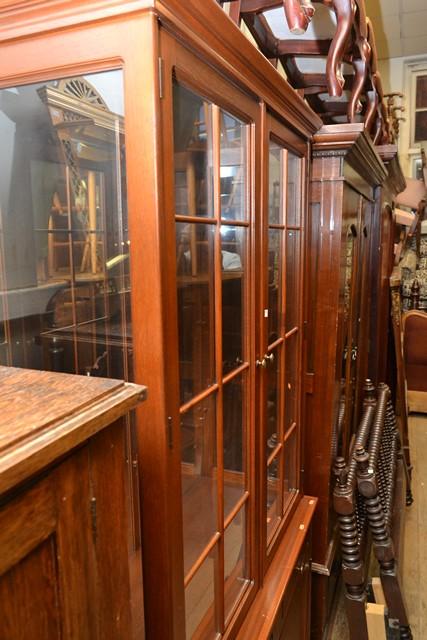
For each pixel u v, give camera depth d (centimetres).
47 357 91
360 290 208
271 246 127
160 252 68
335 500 156
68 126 78
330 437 165
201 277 88
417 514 264
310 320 161
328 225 154
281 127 122
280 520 145
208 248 89
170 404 74
